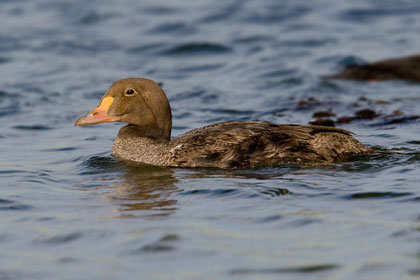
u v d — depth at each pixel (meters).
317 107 18.02
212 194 10.97
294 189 11.01
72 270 8.27
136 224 9.72
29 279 8.09
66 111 18.48
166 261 8.44
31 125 17.12
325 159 12.42
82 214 10.25
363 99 18.67
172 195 11.05
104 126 17.20
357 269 8.05
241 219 9.77
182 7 30.62
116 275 8.09
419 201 10.17
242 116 17.59
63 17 29.30
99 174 12.63
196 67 23.06
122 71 22.66
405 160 12.41
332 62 22.98
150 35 26.83
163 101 13.77
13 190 11.56
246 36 26.33
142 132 13.80
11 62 23.45
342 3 30.59
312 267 8.16
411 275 7.83
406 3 30.30
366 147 12.94
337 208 10.08
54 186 11.87
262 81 21.22
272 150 12.55
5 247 9.04
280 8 30.05
